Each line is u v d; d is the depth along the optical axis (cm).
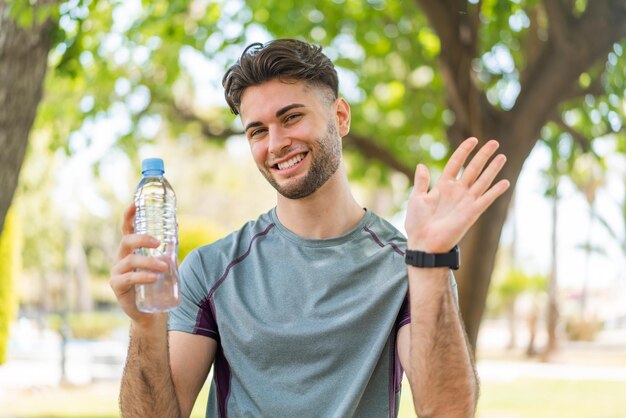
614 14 584
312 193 220
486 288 680
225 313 220
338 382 211
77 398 1214
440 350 196
